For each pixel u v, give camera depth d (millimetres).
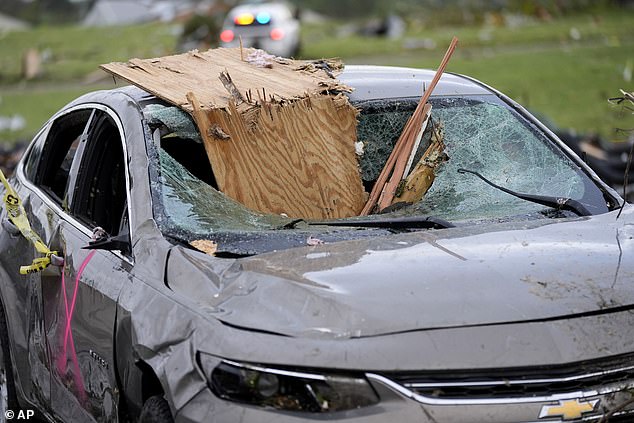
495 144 13617
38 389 14234
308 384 9219
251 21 89250
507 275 10023
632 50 79188
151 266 11133
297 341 9406
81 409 12617
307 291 9812
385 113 13891
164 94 13281
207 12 140375
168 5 169750
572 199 12438
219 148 12734
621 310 9734
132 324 10719
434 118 13781
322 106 13508
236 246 11094
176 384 9789
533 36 95750
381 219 11867
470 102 14117
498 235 11070
